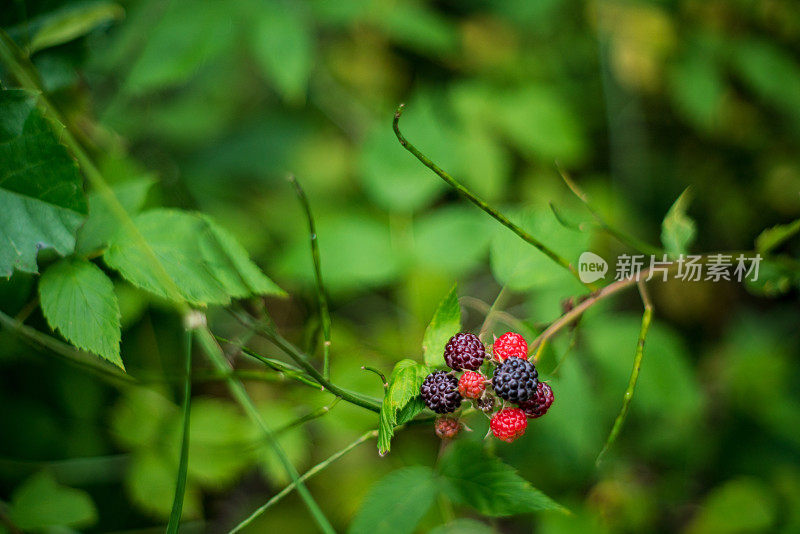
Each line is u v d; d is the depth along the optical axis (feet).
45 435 2.02
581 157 2.70
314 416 1.73
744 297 2.94
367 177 2.09
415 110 2.15
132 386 1.97
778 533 2.18
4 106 1.59
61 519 1.84
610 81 2.82
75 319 1.62
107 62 2.10
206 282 1.66
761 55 2.62
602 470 2.18
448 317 1.65
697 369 2.82
